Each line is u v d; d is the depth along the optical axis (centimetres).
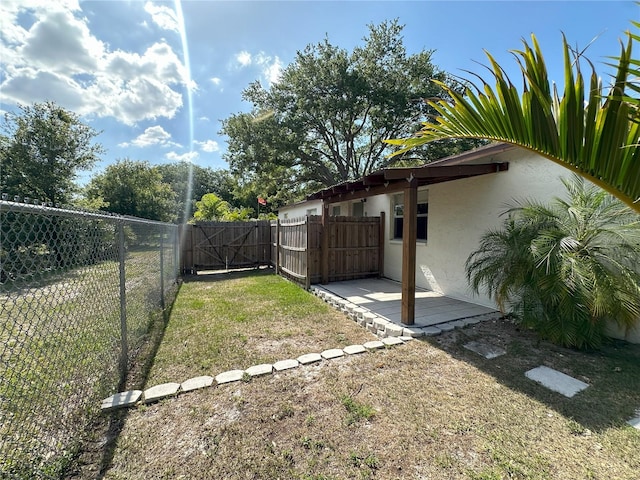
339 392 274
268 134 1636
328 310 541
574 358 332
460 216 563
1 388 191
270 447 211
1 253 180
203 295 656
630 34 138
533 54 158
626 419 236
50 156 1226
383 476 189
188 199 3178
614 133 146
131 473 190
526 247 367
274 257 1025
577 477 186
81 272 252
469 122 193
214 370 319
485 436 221
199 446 212
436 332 400
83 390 241
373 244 779
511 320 445
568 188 389
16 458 182
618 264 326
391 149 1916
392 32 1730
